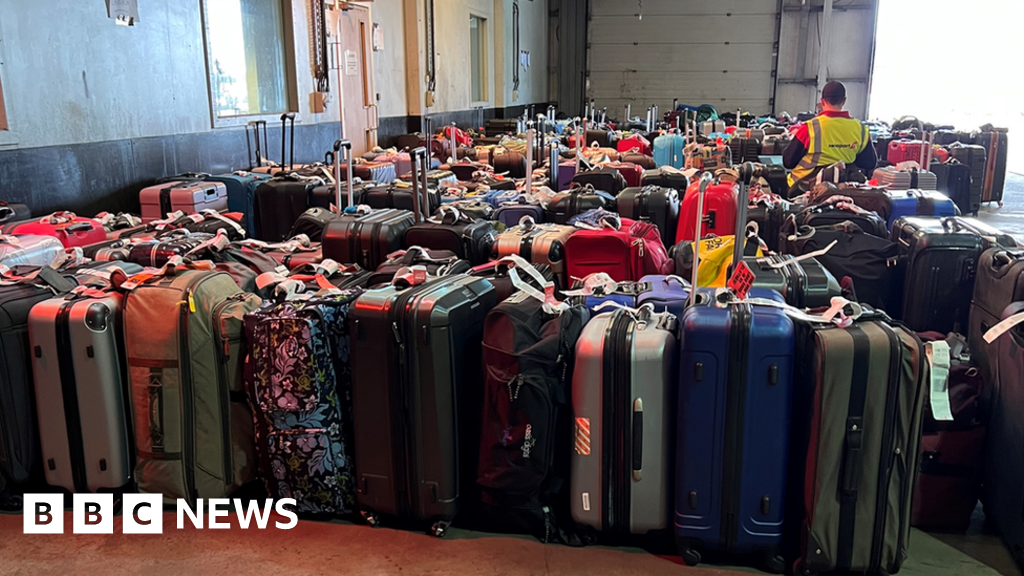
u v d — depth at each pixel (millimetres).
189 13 6508
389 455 2490
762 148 9203
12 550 2488
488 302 2691
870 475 2158
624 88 18625
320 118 8789
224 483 2717
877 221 3820
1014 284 2527
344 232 3605
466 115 13242
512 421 2359
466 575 2320
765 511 2256
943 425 2518
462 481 2557
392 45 10516
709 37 17891
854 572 2281
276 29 8047
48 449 2686
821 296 2779
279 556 2438
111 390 2652
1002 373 2457
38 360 2619
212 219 4492
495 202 4879
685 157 8094
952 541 2520
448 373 2418
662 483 2338
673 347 2291
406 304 2396
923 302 3172
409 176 5707
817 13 17266
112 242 3918
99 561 2428
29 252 3533
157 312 2611
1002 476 2422
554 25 18797
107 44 5504
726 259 3111
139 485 2709
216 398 2672
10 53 4660
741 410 2201
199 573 2357
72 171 5188
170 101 6277
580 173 5566
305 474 2576
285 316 2490
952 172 8336
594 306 2695
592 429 2328
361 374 2463
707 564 2365
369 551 2459
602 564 2367
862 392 2115
